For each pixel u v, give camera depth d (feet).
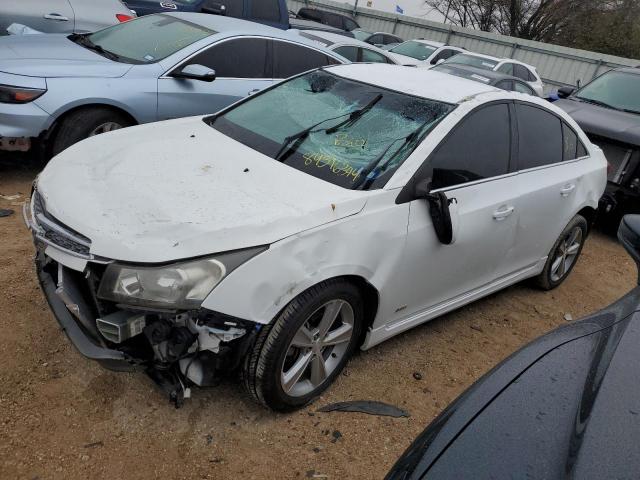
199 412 9.43
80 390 9.45
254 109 12.93
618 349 6.40
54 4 24.12
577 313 15.79
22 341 10.28
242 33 20.02
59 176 9.55
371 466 9.03
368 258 9.51
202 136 11.74
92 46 19.27
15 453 8.14
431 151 10.66
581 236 16.25
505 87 35.94
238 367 8.90
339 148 10.93
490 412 5.85
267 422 9.50
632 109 25.07
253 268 8.14
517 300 15.74
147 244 7.89
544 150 13.71
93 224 8.19
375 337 10.73
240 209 8.75
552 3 93.04
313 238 8.77
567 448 5.22
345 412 10.07
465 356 12.57
